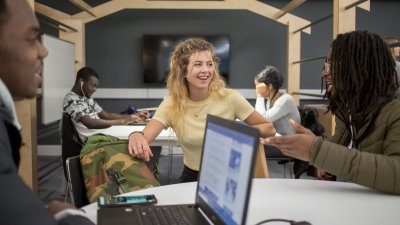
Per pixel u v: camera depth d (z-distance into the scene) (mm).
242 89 6297
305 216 1071
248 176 753
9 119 691
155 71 6211
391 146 1229
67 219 741
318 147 1204
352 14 2938
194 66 1870
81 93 3436
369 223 1018
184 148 1938
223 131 935
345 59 1308
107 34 6203
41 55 750
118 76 6270
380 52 1277
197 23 6219
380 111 1294
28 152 2482
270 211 1113
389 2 6086
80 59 5023
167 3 5207
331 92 1439
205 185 1027
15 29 682
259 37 6254
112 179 1474
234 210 802
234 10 6207
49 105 3756
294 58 5230
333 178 1837
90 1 5969
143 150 1560
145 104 6352
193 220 1002
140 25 6211
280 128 3539
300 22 5199
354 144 1378
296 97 5246
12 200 567
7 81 719
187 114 1912
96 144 1536
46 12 4637
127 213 1073
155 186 1488
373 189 1316
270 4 6039
